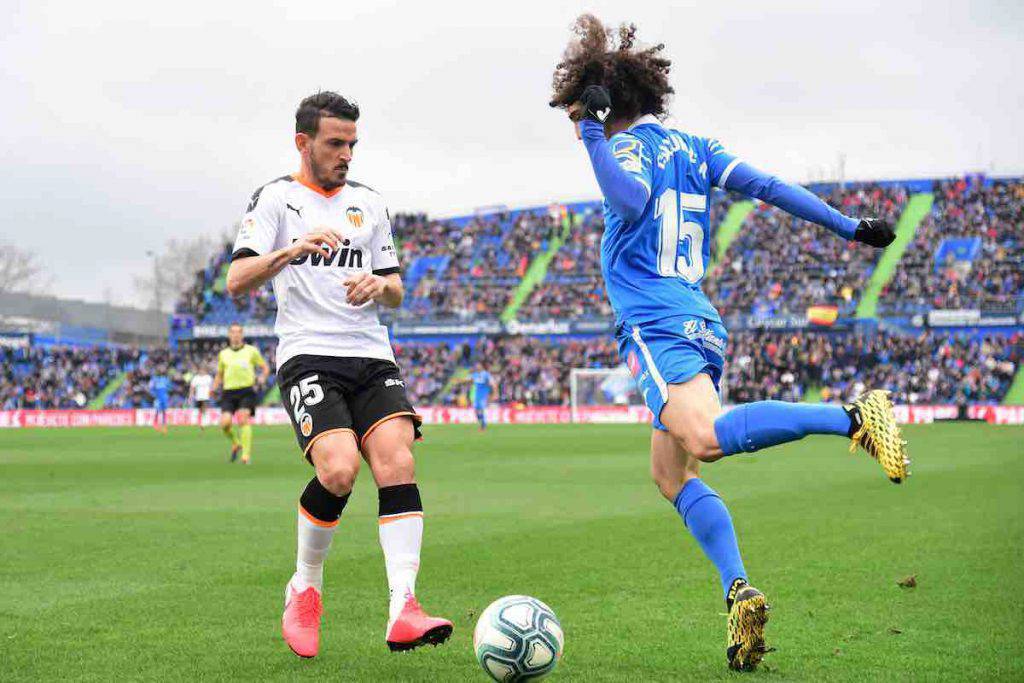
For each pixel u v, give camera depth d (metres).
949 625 13.73
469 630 13.84
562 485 37.06
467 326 133.88
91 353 139.12
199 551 21.31
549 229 147.50
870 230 11.64
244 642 13.15
